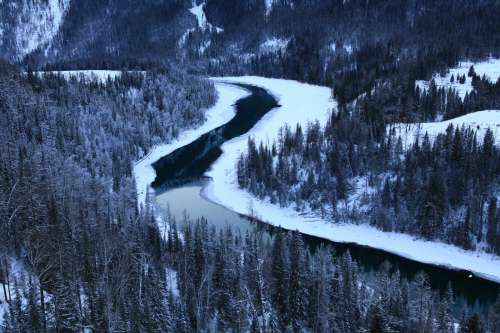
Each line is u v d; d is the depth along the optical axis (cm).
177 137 17638
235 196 12756
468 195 10344
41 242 7169
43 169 9694
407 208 10700
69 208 8375
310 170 12650
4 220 7656
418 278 8012
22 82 17025
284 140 15062
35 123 14012
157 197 12744
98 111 16750
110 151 14562
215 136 17888
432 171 10969
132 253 7750
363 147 12725
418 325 6169
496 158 10756
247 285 7125
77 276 6719
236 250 7962
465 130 12212
